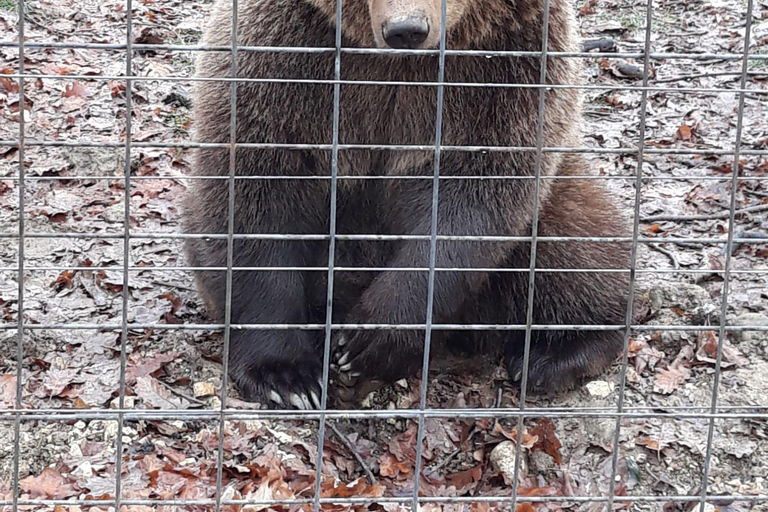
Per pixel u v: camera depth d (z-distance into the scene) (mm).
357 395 2322
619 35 4324
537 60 2211
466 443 2217
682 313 2533
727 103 3750
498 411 1754
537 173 1732
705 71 3996
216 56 2281
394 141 2291
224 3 2354
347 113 2250
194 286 2551
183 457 2076
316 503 1741
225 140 2244
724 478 2139
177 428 2139
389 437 2225
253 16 2232
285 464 2080
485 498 1742
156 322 2428
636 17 4441
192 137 2391
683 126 3514
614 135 3502
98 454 2057
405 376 2334
